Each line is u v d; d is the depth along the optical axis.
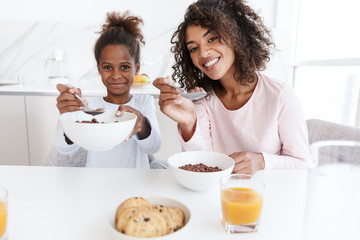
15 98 2.06
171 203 0.53
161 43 2.60
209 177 0.63
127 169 0.81
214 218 0.57
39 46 2.55
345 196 0.42
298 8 2.58
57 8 2.51
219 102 1.15
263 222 0.56
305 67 2.61
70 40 2.55
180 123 0.89
